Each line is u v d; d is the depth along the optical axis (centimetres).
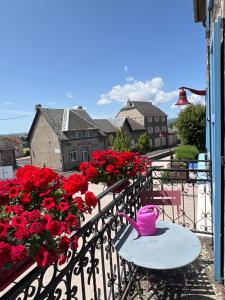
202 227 409
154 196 324
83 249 167
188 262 199
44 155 3481
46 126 3384
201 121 2002
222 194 260
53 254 126
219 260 266
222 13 248
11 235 121
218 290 258
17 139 5562
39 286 124
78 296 305
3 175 2297
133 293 258
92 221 179
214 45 244
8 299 103
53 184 171
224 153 252
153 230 247
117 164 279
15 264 121
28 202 158
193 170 379
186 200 666
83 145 3547
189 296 251
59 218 148
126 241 236
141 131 5072
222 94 247
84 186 172
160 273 283
